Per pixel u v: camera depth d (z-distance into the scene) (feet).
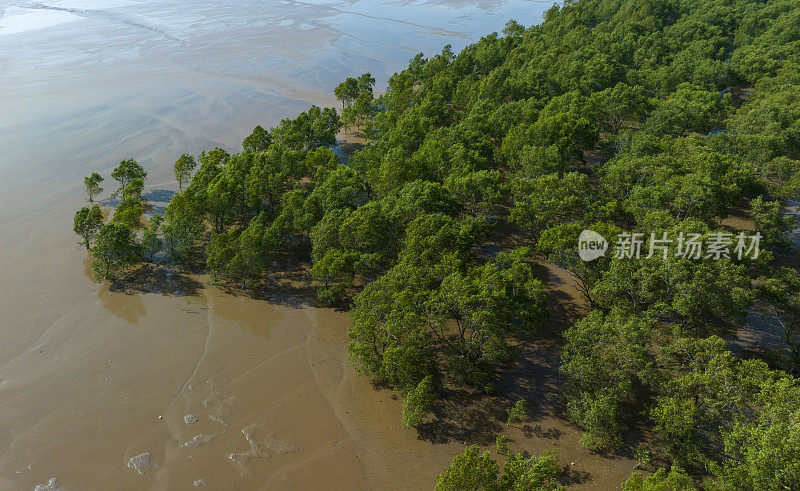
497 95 377.50
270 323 204.95
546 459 118.62
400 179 259.60
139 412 162.91
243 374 179.11
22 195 298.15
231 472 143.95
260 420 160.76
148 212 288.10
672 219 196.75
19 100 452.35
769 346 184.03
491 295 161.17
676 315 187.62
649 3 577.02
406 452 149.79
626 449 147.43
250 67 572.92
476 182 246.47
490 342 164.35
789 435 109.60
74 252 247.50
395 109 397.60
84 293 219.20
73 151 360.69
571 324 198.08
